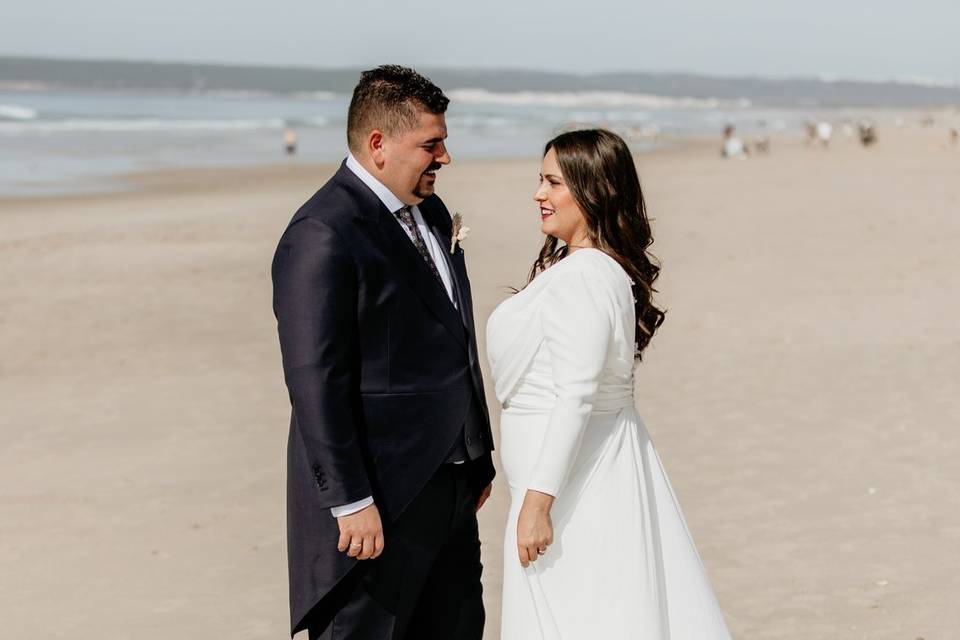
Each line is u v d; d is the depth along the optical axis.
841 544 5.04
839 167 32.84
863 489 5.78
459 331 3.16
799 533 5.21
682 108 168.00
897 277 12.37
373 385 3.02
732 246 15.59
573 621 2.93
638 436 3.04
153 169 37.88
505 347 3.01
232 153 47.81
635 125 76.62
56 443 7.50
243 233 19.48
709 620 3.01
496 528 5.56
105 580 5.06
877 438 6.67
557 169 3.03
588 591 2.92
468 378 3.19
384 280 2.98
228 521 5.84
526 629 2.96
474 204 23.94
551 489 2.83
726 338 9.70
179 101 128.50
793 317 10.47
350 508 2.90
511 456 3.04
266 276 14.59
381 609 3.11
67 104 105.69
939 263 13.16
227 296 13.19
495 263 14.97
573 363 2.83
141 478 6.64
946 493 5.64
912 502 5.54
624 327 2.92
